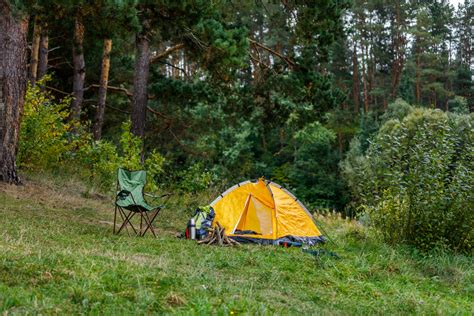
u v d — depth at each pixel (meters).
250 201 10.82
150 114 26.62
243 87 21.39
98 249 7.12
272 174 41.72
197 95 22.44
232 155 33.94
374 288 6.91
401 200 10.49
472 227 10.00
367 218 12.09
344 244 10.88
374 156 11.12
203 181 17.73
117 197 9.30
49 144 14.95
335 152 42.03
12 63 12.42
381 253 9.77
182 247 8.45
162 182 18.84
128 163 15.68
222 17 18.03
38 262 5.35
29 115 14.47
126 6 11.52
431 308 6.11
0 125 12.36
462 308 6.52
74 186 14.42
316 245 10.57
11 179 12.56
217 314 4.26
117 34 12.93
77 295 4.35
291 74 19.84
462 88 62.69
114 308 4.18
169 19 14.70
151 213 13.27
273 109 21.84
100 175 15.54
